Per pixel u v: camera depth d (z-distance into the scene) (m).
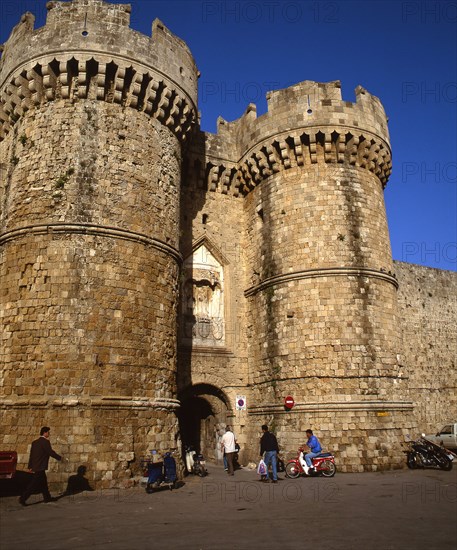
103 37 17.33
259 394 21.42
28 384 14.16
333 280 20.08
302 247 20.91
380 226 21.75
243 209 25.05
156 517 10.10
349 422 18.27
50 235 15.50
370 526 8.93
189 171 23.97
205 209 24.19
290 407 19.31
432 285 29.83
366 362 19.11
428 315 28.91
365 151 21.97
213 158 24.41
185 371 21.56
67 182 16.02
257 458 20.52
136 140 17.52
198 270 23.48
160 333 16.47
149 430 15.03
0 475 11.74
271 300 21.50
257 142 23.16
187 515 10.30
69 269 15.12
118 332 15.22
